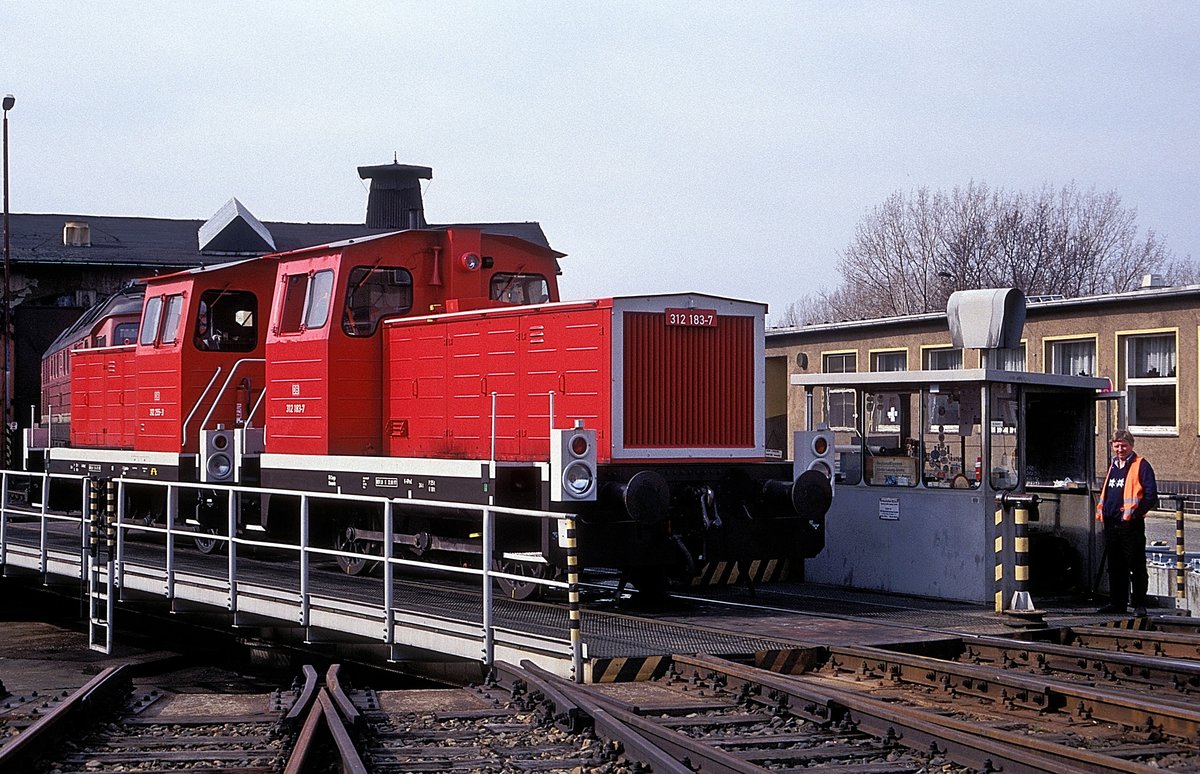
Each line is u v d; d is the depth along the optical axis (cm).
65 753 754
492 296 1455
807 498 1227
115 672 983
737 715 803
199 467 1590
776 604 1271
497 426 1294
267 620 1246
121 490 1445
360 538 1428
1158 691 866
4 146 3278
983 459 1277
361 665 1309
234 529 1280
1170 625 1162
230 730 830
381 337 1448
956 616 1173
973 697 849
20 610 1931
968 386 1312
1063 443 1405
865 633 1052
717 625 1088
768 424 3762
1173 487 2848
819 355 3591
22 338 3869
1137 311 2919
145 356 1758
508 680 943
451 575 1461
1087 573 1371
